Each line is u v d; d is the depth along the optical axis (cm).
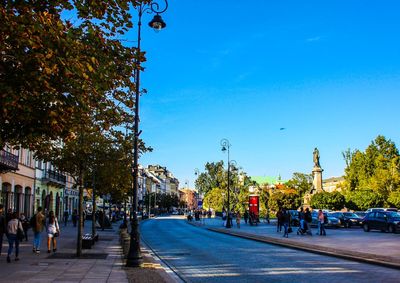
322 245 2280
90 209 7612
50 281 1127
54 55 688
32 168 4350
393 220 3469
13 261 1567
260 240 2783
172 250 2200
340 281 1173
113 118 1055
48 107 789
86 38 766
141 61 854
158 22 1527
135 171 1544
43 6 770
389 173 6800
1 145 838
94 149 1802
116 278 1188
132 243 1481
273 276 1278
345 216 4628
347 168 8050
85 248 2092
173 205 16875
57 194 5519
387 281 1165
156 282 1123
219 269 1458
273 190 8575
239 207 8050
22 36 667
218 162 12288
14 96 694
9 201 3666
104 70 754
